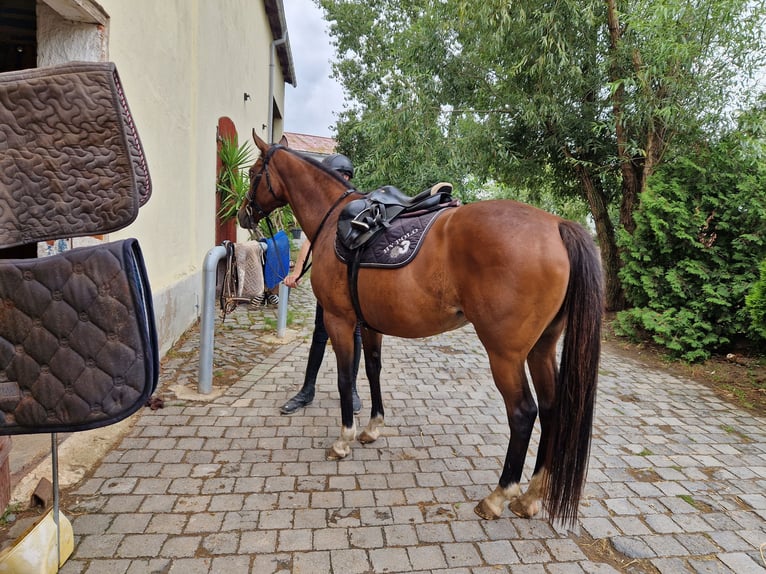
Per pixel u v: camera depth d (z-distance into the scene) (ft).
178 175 15.78
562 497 6.38
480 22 21.72
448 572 6.07
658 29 17.57
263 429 9.96
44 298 4.33
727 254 16.61
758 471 9.07
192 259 18.06
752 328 15.07
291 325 19.20
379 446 9.46
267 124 37.29
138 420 10.15
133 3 11.47
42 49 9.72
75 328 4.39
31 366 4.37
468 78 25.35
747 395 13.39
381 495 7.73
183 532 6.62
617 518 7.39
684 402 12.79
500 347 6.59
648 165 20.47
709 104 18.17
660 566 6.35
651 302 17.63
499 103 24.97
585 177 24.91
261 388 12.26
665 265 18.03
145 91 12.44
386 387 13.03
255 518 6.99
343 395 8.77
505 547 6.59
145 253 12.94
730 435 10.71
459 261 6.74
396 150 27.02
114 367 4.47
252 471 8.30
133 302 4.50
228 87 23.25
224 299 13.26
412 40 26.00
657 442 10.25
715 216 16.71
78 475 7.91
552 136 23.76
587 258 6.28
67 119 4.42
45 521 5.65
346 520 7.04
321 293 8.62
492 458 9.12
